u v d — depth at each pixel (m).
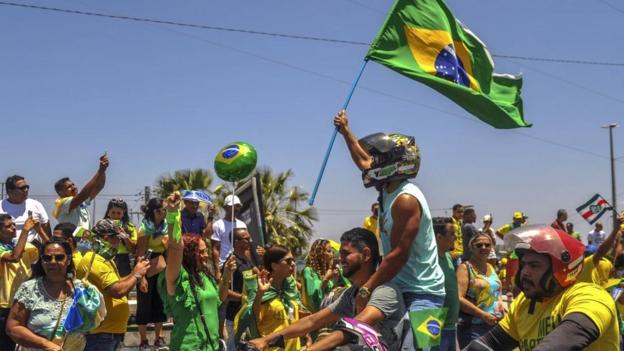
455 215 13.49
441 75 6.77
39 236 9.25
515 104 7.11
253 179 10.34
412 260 4.66
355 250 4.50
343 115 5.94
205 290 6.68
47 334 5.99
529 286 3.47
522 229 3.51
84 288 6.20
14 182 9.28
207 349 6.58
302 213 27.41
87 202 9.80
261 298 7.18
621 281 5.75
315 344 3.83
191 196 10.08
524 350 3.64
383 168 4.66
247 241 9.40
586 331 3.18
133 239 9.27
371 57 6.64
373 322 4.20
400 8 6.78
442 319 4.59
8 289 7.84
